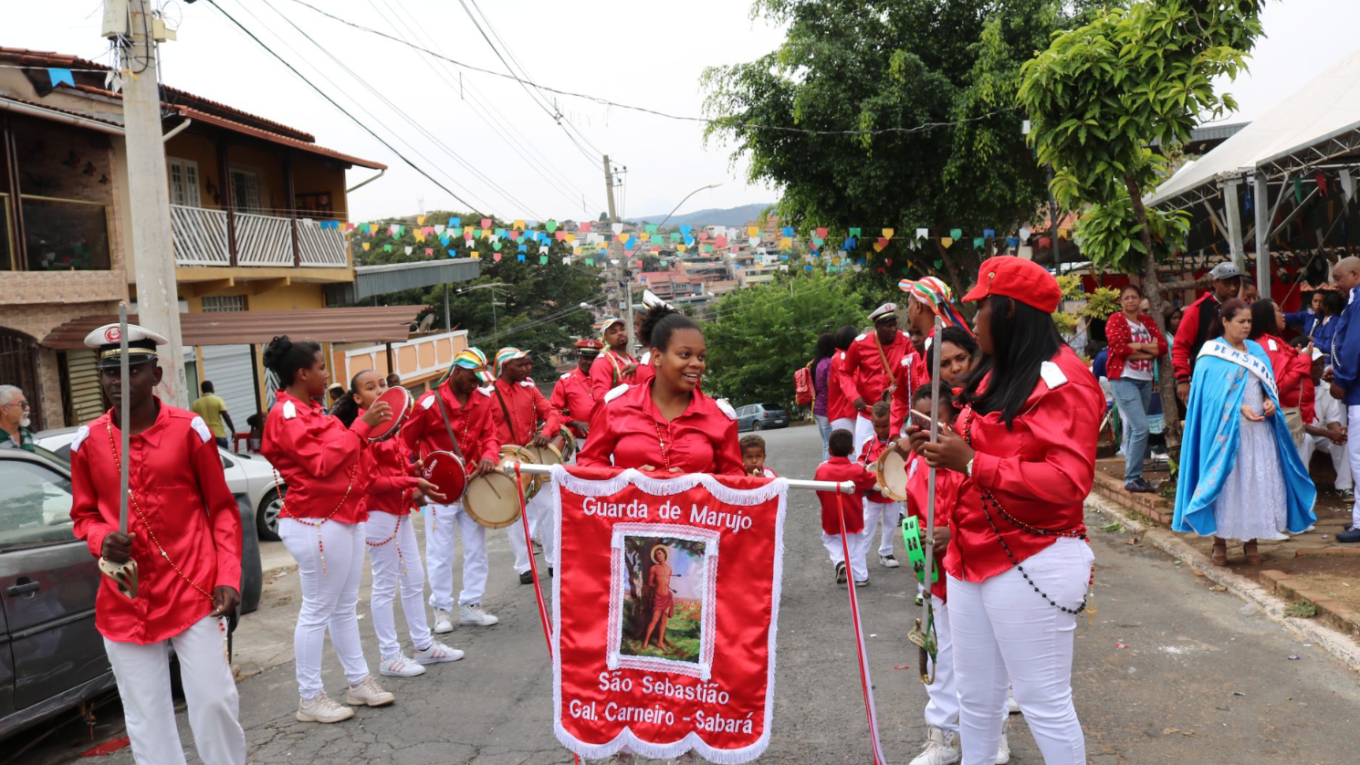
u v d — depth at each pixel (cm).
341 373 2698
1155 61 865
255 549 791
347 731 544
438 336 3638
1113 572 741
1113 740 466
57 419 1580
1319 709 482
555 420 841
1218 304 829
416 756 504
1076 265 1559
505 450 684
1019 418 330
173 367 1036
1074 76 883
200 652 425
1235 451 682
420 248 4553
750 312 4778
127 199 1730
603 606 381
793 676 584
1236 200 1005
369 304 4197
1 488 536
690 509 376
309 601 557
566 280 5350
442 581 731
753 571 373
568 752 498
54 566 536
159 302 1026
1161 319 947
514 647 683
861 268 2730
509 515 670
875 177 2169
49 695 529
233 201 2220
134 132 1012
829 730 504
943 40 2195
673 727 376
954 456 330
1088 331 1427
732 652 373
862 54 2203
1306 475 689
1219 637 589
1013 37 2156
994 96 2067
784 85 2258
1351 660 527
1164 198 1171
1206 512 697
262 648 736
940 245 2297
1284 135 993
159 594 422
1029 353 335
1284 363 769
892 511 825
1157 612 643
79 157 1686
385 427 595
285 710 588
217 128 1945
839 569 782
